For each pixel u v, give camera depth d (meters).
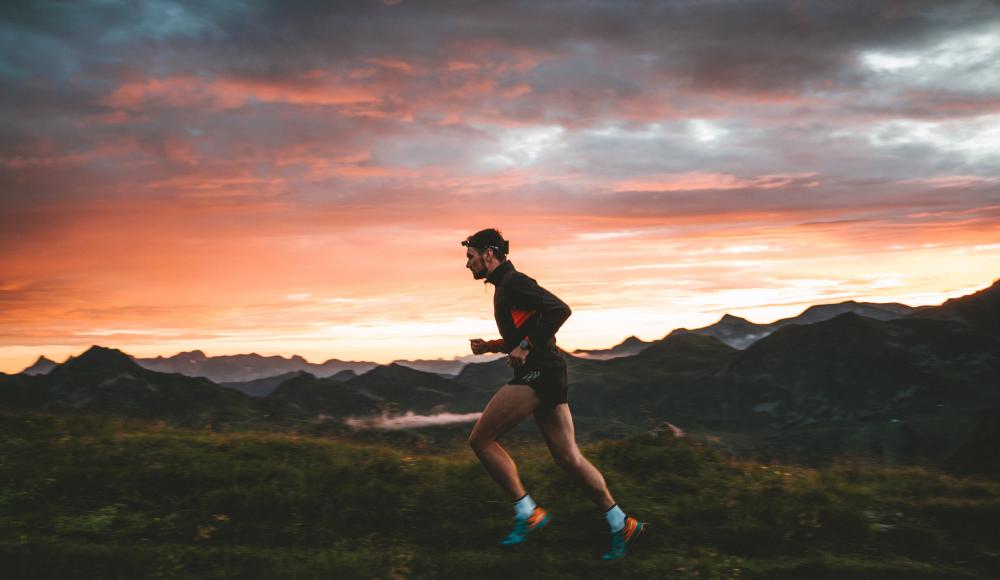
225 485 6.29
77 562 4.69
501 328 5.08
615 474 6.77
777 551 5.39
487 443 5.10
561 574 4.82
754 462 7.88
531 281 4.99
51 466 6.55
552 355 5.03
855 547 5.50
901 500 6.43
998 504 6.07
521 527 5.21
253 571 4.67
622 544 5.12
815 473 7.75
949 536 5.71
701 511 5.89
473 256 5.14
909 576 4.86
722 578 4.82
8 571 4.51
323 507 5.86
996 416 94.69
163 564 4.81
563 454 5.10
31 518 5.57
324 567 4.77
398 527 5.73
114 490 6.14
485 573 4.80
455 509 5.96
